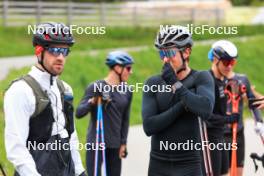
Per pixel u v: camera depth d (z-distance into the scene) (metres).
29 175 12.09
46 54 12.60
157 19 103.38
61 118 12.81
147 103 14.95
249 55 72.38
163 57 14.90
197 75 15.04
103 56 56.91
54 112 12.62
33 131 12.44
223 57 19.38
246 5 167.50
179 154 14.87
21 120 12.21
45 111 12.45
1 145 25.38
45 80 12.62
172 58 14.77
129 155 29.34
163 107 14.83
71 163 13.13
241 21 115.75
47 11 89.06
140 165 27.28
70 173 13.07
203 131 17.06
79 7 93.56
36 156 12.48
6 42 72.31
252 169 26.33
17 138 12.14
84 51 61.62
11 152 12.16
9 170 22.23
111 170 20.19
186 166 14.84
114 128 19.97
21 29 80.44
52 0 123.06
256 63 71.25
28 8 88.56
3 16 83.88
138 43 83.31
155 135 15.06
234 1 169.25
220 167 18.91
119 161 20.33
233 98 19.38
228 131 20.19
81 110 19.86
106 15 95.69
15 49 69.69
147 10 104.88
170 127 14.87
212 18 112.38
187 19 107.81
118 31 86.88
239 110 20.52
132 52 63.16
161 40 14.80
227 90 19.38
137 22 100.06
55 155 12.66
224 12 115.50
